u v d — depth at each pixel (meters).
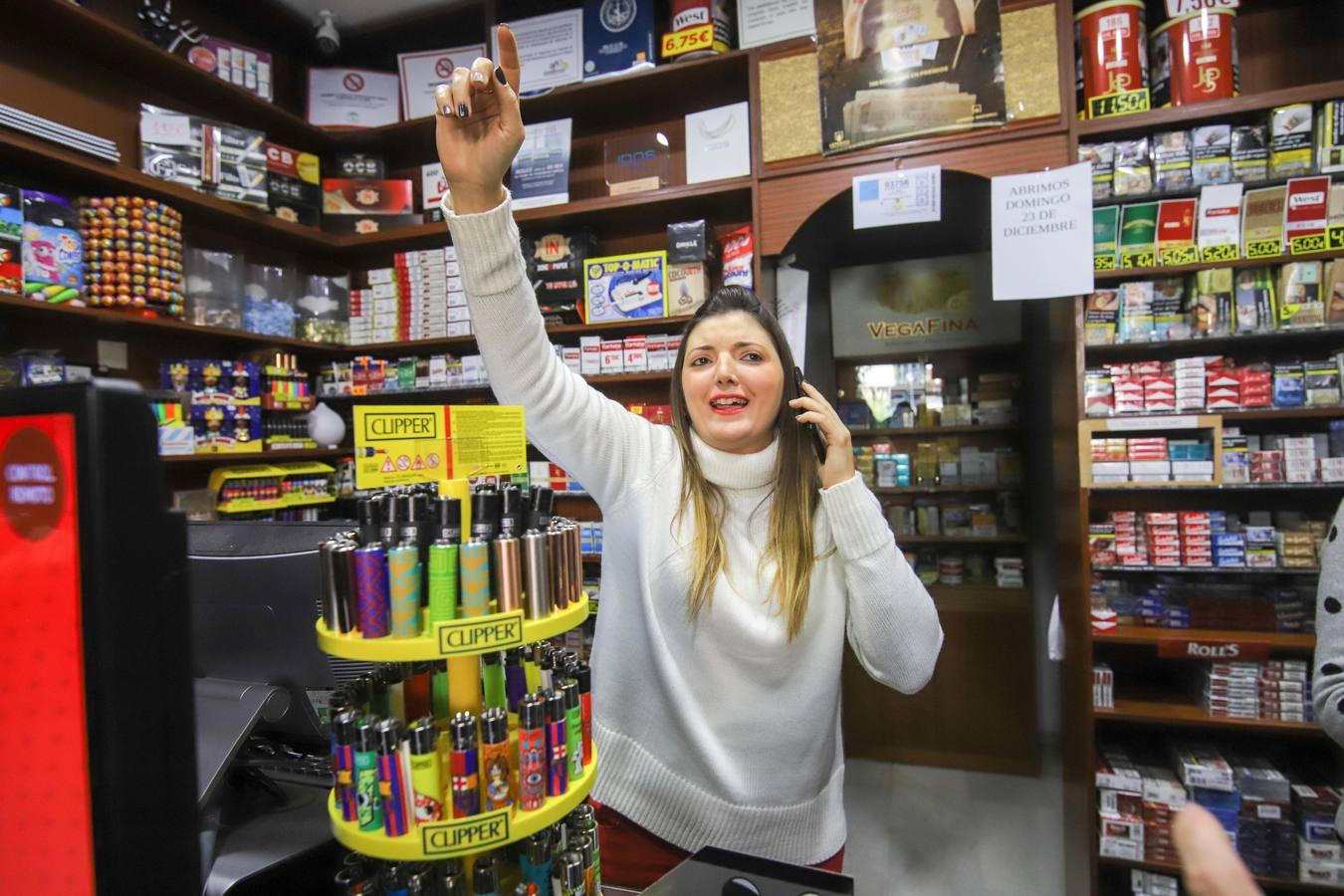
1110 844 2.13
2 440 0.42
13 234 2.03
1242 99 2.04
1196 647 2.08
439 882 0.70
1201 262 2.09
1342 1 2.28
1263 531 2.10
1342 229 1.98
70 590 0.39
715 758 1.14
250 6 3.21
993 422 3.43
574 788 0.74
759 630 1.13
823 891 0.72
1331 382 2.04
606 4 2.94
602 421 1.20
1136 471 2.14
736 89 2.89
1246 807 2.04
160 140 2.54
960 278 3.50
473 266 0.96
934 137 2.33
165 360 2.60
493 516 0.73
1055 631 2.41
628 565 1.22
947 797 2.98
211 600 1.00
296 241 3.15
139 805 0.39
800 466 1.21
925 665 1.16
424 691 0.81
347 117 3.29
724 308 1.21
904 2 2.35
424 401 3.37
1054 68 2.21
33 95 2.37
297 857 0.80
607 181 2.96
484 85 0.85
